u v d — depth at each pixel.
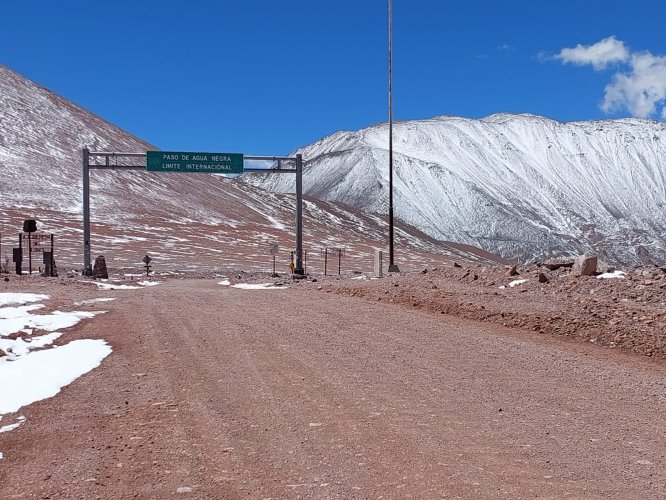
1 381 8.53
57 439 6.40
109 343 11.70
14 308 15.41
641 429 6.67
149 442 6.25
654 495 4.96
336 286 23.08
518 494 4.96
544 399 7.84
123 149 149.25
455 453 5.91
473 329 13.08
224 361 10.09
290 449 6.03
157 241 90.56
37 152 129.75
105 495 4.98
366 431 6.56
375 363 9.90
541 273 18.91
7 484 5.25
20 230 85.31
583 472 5.44
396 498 4.89
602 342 11.70
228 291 23.70
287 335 12.46
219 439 6.33
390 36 35.41
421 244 162.88
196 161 38.75
